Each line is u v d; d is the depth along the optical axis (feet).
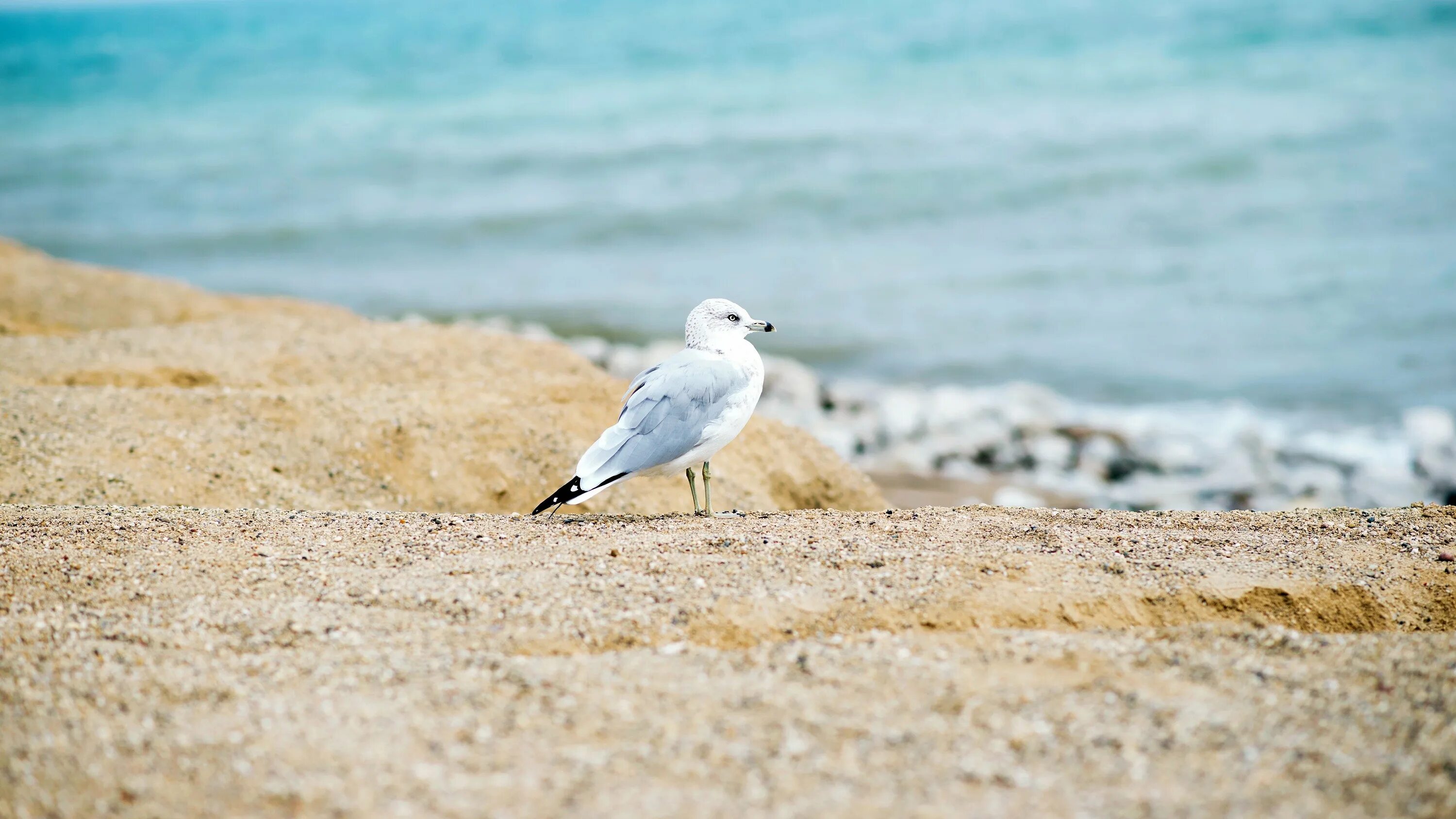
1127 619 22.04
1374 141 122.31
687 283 94.73
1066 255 96.48
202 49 331.16
